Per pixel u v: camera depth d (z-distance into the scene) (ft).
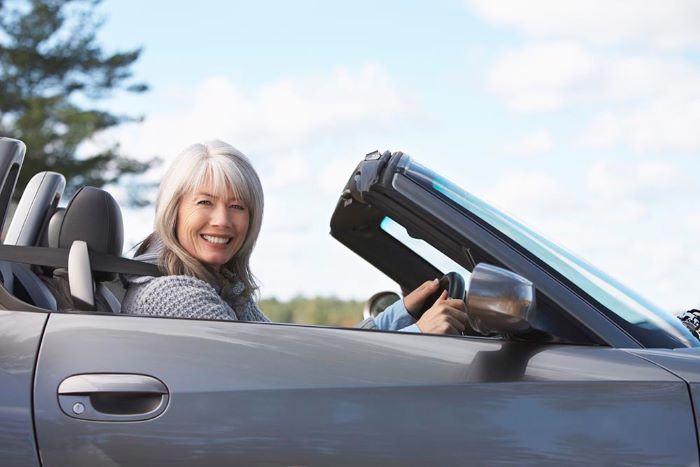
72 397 7.02
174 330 7.38
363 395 7.07
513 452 6.95
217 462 6.90
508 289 7.08
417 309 9.59
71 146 97.91
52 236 8.82
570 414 7.06
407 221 8.13
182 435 6.94
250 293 9.52
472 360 7.36
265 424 6.97
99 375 7.07
